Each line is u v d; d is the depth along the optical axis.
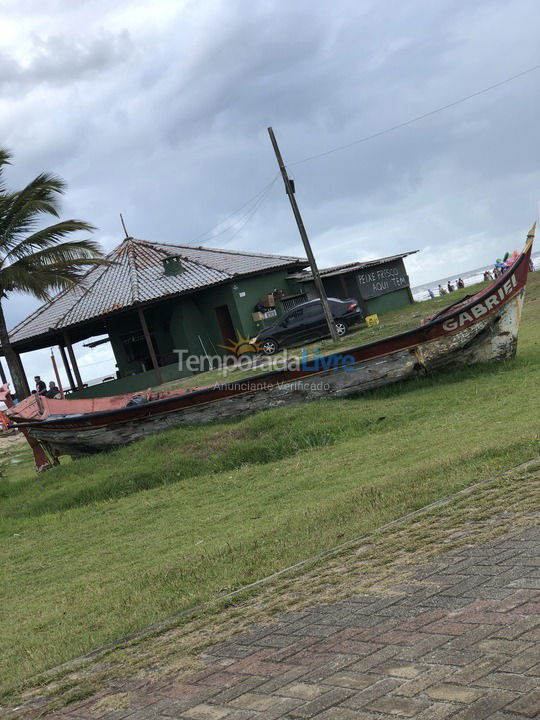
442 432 12.43
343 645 4.29
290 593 5.53
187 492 13.62
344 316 30.94
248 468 14.35
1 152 28.16
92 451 18.58
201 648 4.88
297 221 29.55
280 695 3.89
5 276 27.97
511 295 17.16
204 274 33.00
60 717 4.36
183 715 3.95
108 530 12.20
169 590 6.92
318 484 11.26
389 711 3.45
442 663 3.76
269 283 34.66
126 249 37.34
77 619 6.95
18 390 29.97
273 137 29.19
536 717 3.12
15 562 11.44
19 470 21.97
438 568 5.11
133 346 34.59
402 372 17.23
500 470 7.55
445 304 34.78
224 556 7.57
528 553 4.91
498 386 15.37
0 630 7.49
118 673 4.81
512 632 3.87
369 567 5.55
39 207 28.03
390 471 10.52
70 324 31.38
